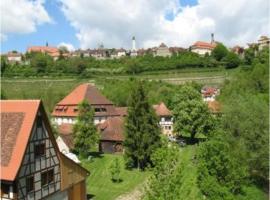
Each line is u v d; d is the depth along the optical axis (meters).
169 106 109.94
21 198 33.81
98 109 87.00
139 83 60.94
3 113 36.59
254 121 48.31
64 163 40.50
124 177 55.28
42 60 166.50
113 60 187.00
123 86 124.50
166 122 89.50
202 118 73.56
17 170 32.88
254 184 45.09
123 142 59.78
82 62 163.88
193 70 155.75
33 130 35.41
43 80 148.25
